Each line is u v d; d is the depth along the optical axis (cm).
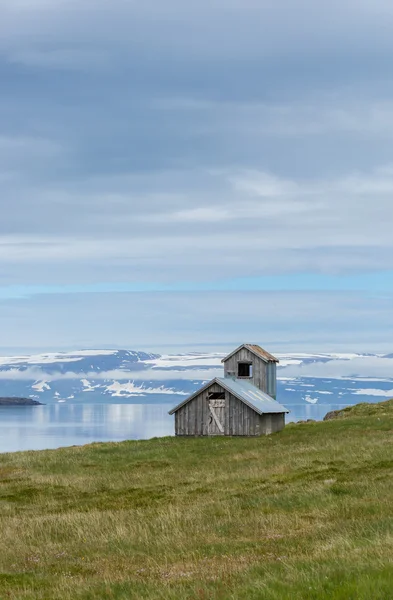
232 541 2508
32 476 4962
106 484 4459
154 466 5256
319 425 7450
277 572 1805
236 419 7312
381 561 1725
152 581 1920
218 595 1631
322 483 3766
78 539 2788
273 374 8456
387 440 5509
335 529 2552
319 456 4878
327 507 3070
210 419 7431
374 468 4116
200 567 2091
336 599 1438
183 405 7562
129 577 2044
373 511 2872
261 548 2338
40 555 2536
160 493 3947
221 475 4462
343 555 1942
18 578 2150
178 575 2000
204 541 2556
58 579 2111
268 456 5266
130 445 6719
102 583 1966
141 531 2792
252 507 3262
